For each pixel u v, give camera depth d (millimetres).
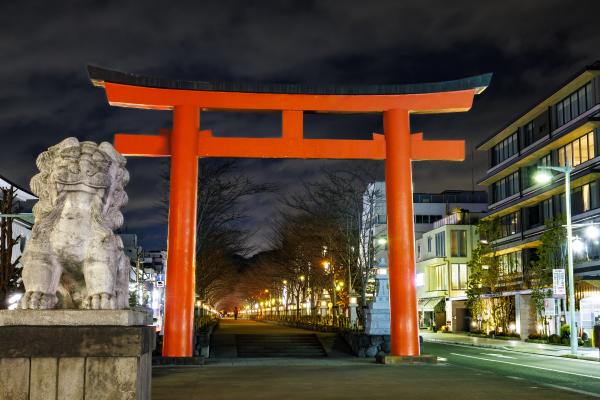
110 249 6066
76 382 5523
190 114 23578
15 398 5445
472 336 57375
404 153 24109
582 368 24516
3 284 27641
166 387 16594
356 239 42781
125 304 6523
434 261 71000
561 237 41562
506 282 54031
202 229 38938
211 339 35438
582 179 45219
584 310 39031
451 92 24500
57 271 6074
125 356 5594
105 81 23125
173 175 23312
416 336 23969
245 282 95875
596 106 44938
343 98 24344
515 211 59594
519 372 22594
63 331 5559
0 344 5469
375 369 22078
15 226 38906
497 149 65562
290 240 54375
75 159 6188
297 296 63312
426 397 14414
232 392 15430
